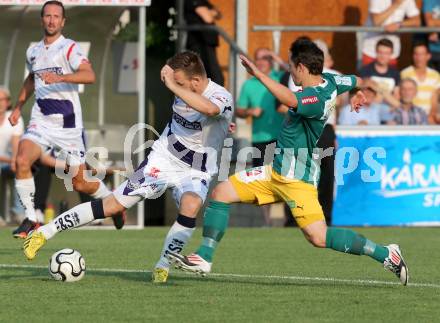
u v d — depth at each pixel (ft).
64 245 148.87
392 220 187.01
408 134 187.32
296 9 217.97
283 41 215.31
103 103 184.75
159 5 217.56
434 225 188.65
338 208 184.65
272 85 98.53
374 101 192.85
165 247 106.01
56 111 140.36
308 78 101.30
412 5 205.26
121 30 183.62
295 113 100.07
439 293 101.81
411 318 87.35
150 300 94.94
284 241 157.28
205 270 102.17
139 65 181.88
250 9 216.33
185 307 91.20
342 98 191.11
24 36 185.16
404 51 212.02
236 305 92.53
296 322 84.48
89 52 183.73
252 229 179.11
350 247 101.81
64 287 102.73
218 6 216.74
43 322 83.92
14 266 120.98
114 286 103.71
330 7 218.79
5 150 181.98
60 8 138.21
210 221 102.83
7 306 91.30
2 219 185.47
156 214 207.21
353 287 105.19
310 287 104.73
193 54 104.83
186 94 101.40
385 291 102.63
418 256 138.72
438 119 197.67
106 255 135.03
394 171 186.80
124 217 129.18
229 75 192.85
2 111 180.45
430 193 188.75
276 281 109.70
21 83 187.01
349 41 215.92
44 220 180.45
